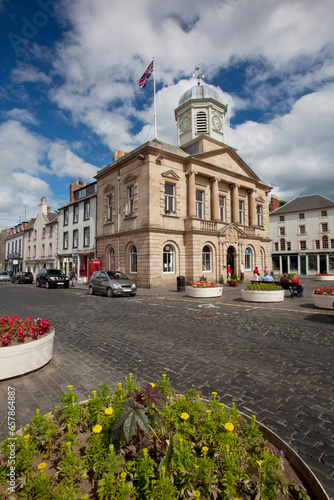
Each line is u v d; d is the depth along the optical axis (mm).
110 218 25938
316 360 5277
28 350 4641
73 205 33094
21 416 3301
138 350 5945
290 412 3457
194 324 8414
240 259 26688
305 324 8312
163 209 21469
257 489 1883
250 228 28969
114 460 1907
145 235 20766
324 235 44781
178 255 22375
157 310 11102
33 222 50688
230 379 4422
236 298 14906
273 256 49688
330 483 2336
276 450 2312
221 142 26219
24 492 1759
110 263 25594
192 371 4754
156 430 2316
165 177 21875
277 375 4582
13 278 38562
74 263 31828
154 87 24359
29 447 2078
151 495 1712
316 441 2908
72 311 11148
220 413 2414
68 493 1745
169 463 1931
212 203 24859
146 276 20516
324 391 4023
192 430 2225
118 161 23984
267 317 9406
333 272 43469
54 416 2615
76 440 2203
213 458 2020
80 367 4969
